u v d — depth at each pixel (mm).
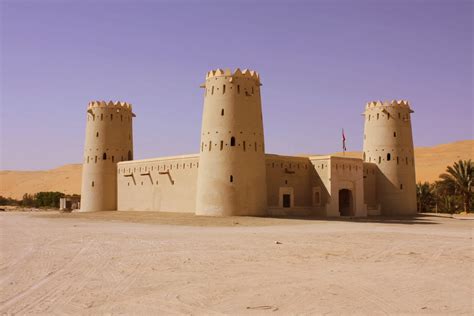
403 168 54906
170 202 52094
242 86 44156
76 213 55938
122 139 64125
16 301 10398
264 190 44312
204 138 44312
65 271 13938
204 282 12406
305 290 11484
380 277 13078
